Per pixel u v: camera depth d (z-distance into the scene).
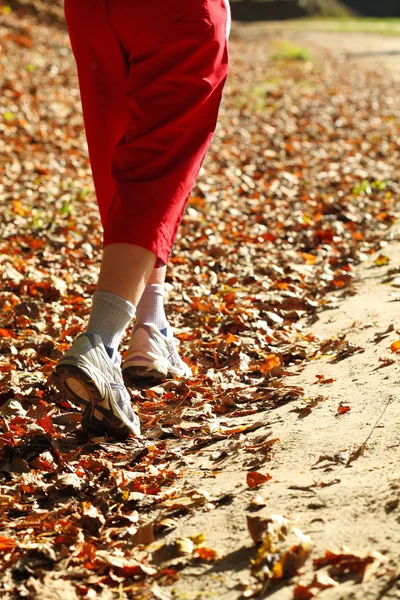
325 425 3.38
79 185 9.88
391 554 2.25
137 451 3.47
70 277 6.33
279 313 5.57
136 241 3.35
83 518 2.85
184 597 2.31
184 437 3.64
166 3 3.43
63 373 3.28
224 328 5.26
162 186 3.42
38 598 2.37
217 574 2.40
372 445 3.02
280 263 6.93
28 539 2.76
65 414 3.84
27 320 5.32
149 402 4.00
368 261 6.76
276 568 2.27
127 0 3.47
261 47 34.88
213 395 4.13
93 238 7.62
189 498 2.94
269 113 17.09
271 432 3.45
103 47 3.65
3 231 7.67
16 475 3.32
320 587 2.18
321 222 8.20
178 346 4.91
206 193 9.80
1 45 19.17
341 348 4.54
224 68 3.60
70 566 2.59
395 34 44.62
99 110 3.83
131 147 3.47
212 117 3.62
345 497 2.64
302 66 27.89
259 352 4.74
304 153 12.96
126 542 2.71
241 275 6.61
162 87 3.47
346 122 16.19
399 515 2.44
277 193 9.87
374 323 4.86
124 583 2.48
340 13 61.19
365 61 30.81
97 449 3.51
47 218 8.25
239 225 8.35
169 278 6.45
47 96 15.44
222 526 2.67
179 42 3.44
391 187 10.02
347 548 2.30
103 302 3.37
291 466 3.04
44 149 11.69
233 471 3.15
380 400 3.51
